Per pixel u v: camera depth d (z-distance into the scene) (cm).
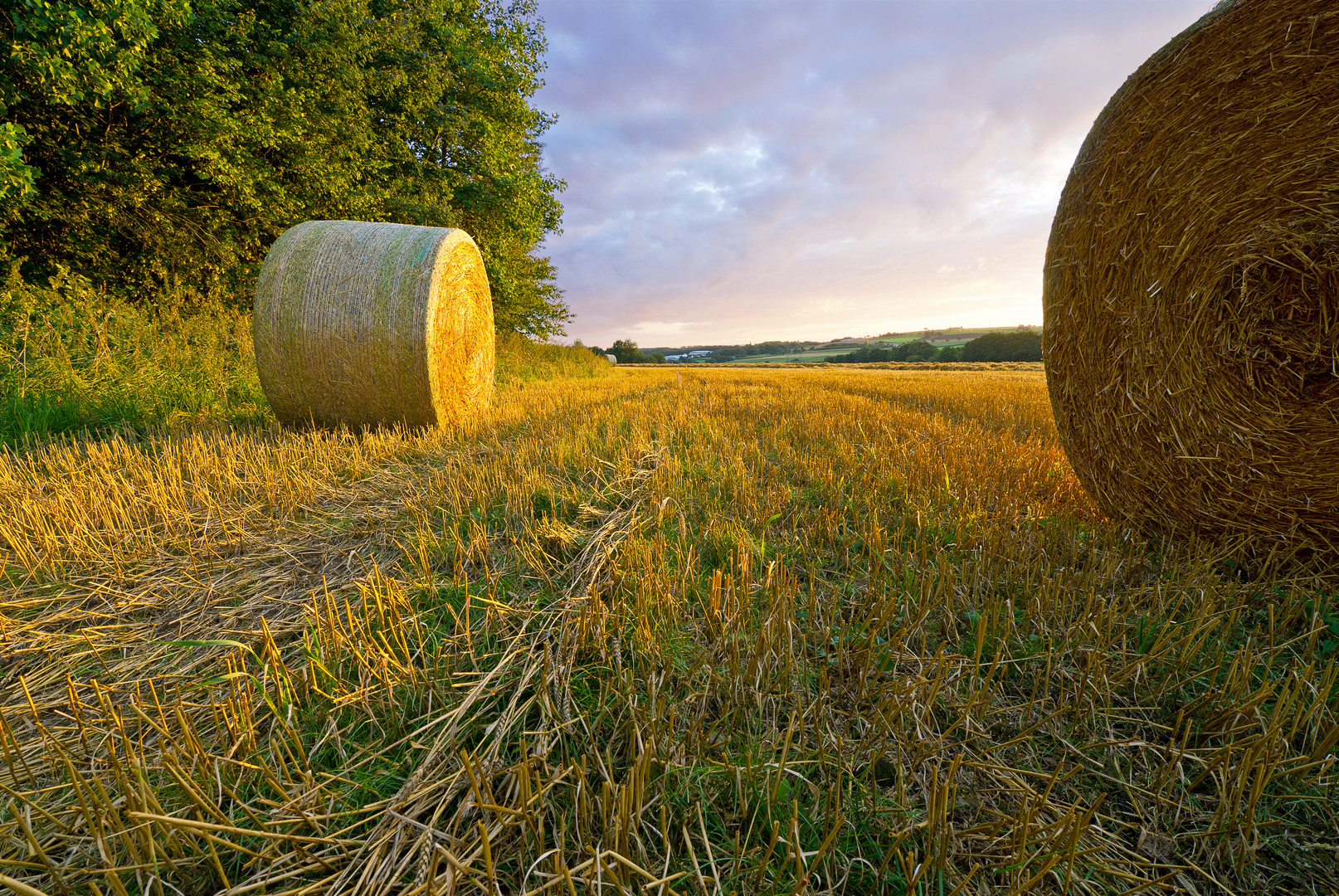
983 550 251
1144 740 151
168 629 208
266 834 111
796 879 110
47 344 566
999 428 630
